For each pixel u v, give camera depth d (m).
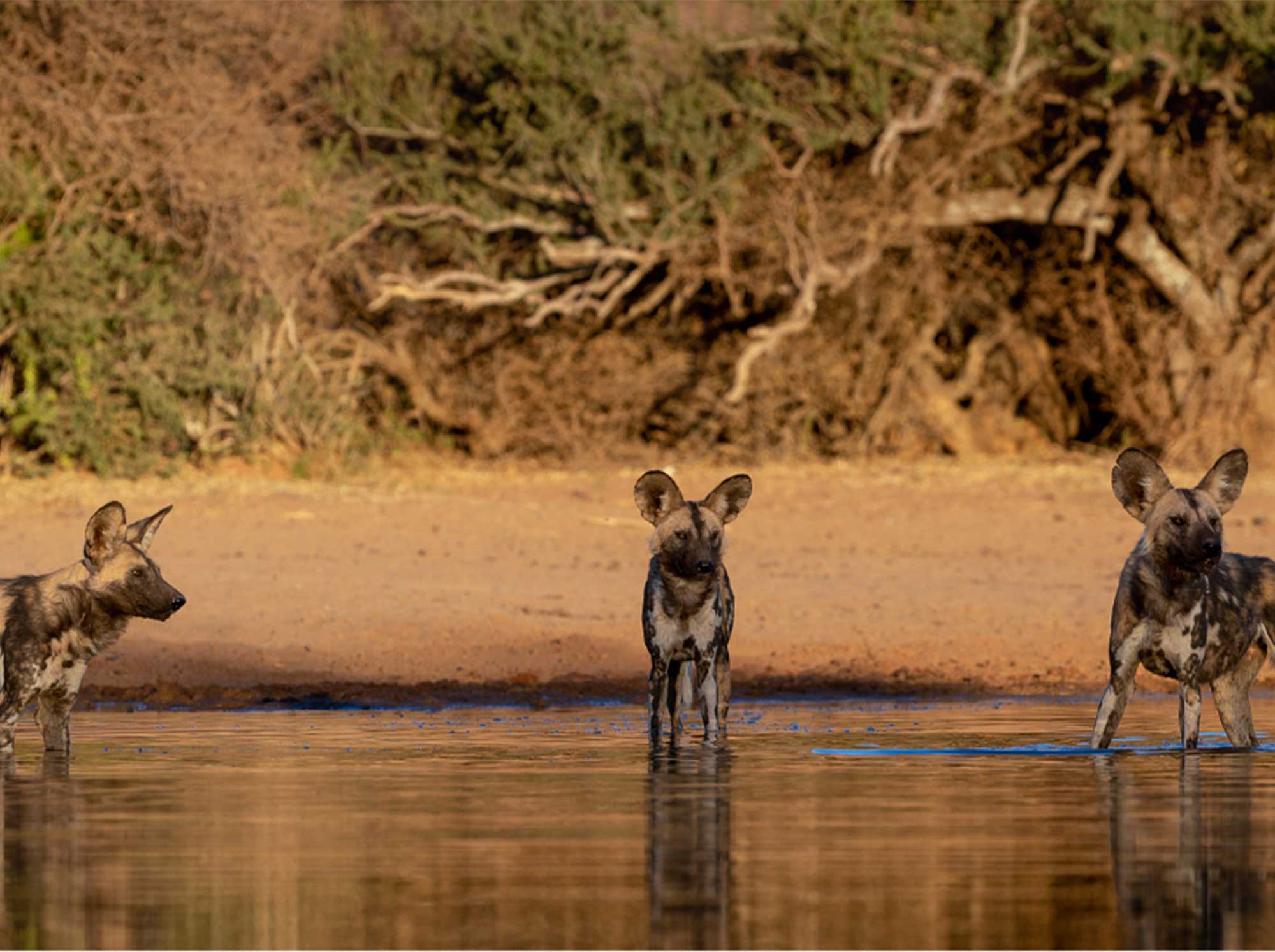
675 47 73.12
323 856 13.75
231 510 54.25
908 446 78.31
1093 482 63.81
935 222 74.88
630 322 79.44
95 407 63.16
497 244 77.44
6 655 21.78
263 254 64.94
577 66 71.88
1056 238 78.69
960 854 13.79
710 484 64.19
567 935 10.88
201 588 40.91
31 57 62.66
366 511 54.91
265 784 18.23
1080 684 32.75
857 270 73.19
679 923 11.26
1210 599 21.41
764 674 33.47
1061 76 72.81
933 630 38.38
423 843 14.37
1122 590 21.52
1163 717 26.83
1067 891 12.29
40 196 60.09
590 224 75.56
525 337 78.50
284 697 30.14
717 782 18.30
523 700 30.14
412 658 34.44
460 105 76.50
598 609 40.03
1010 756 20.92
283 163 66.44
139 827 15.24
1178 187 75.62
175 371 65.12
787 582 44.41
